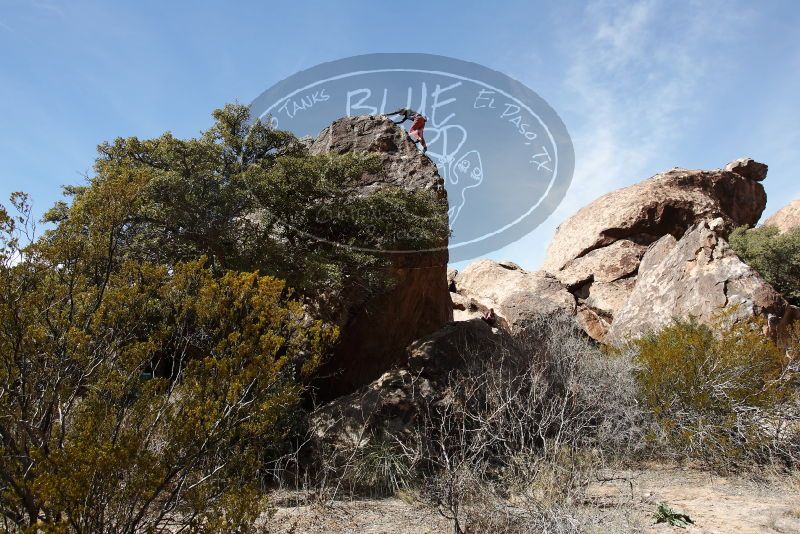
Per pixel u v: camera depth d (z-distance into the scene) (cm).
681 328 892
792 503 533
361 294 1027
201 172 867
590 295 2042
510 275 2148
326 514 523
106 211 434
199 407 347
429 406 746
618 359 861
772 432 718
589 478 507
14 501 301
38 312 378
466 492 479
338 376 1008
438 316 1211
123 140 897
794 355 843
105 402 360
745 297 1247
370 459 655
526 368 784
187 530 340
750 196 2580
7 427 344
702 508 512
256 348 400
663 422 736
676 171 2448
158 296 458
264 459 653
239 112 985
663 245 1655
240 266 847
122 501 320
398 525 484
